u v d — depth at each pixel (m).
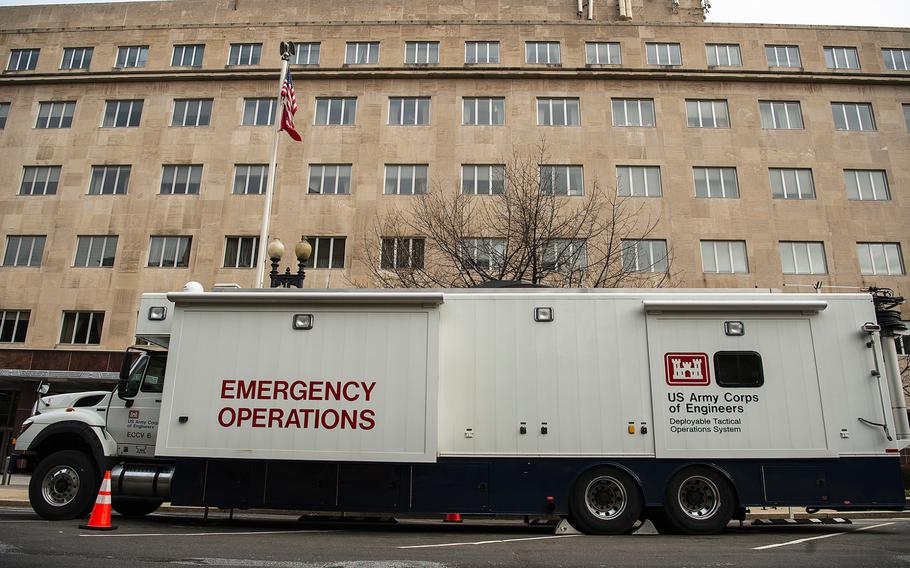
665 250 26.62
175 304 9.11
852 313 8.88
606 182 27.34
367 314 8.88
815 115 28.58
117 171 28.91
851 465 8.43
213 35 30.89
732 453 8.44
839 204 27.33
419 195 25.86
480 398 8.67
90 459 9.44
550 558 6.57
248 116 29.36
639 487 8.44
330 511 8.55
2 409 26.27
